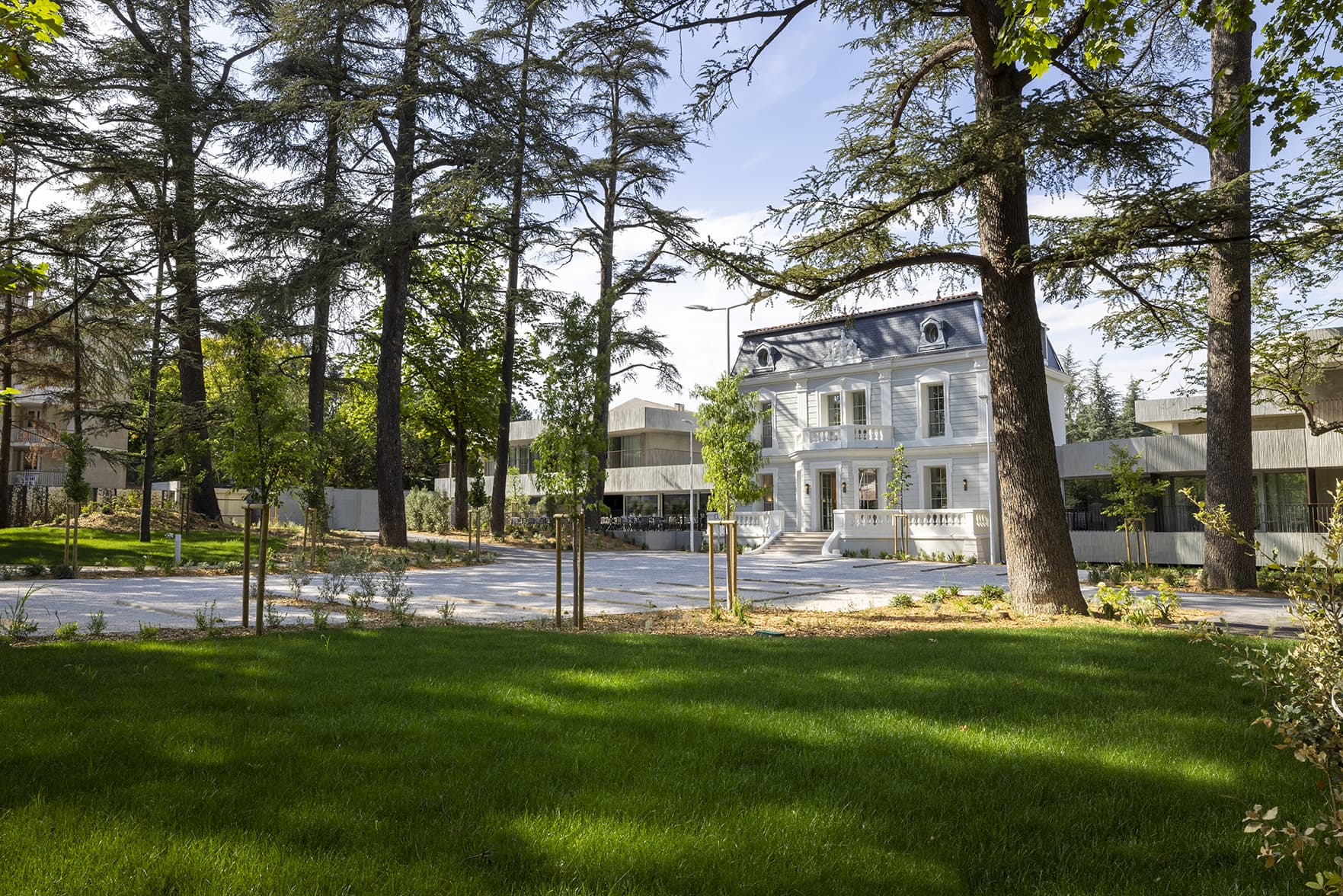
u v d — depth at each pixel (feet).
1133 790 13.42
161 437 84.48
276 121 85.35
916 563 93.86
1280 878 10.30
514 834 11.23
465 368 126.93
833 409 123.13
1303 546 74.43
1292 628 34.45
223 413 82.79
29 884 9.51
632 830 11.37
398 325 90.74
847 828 11.67
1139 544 86.28
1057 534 40.27
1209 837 11.55
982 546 99.91
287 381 89.61
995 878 10.44
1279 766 14.66
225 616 37.47
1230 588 53.31
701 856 10.64
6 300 86.63
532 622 37.01
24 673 21.84
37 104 72.74
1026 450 40.52
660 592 53.06
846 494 116.37
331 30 90.43
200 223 86.43
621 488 149.28
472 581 60.75
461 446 131.34
